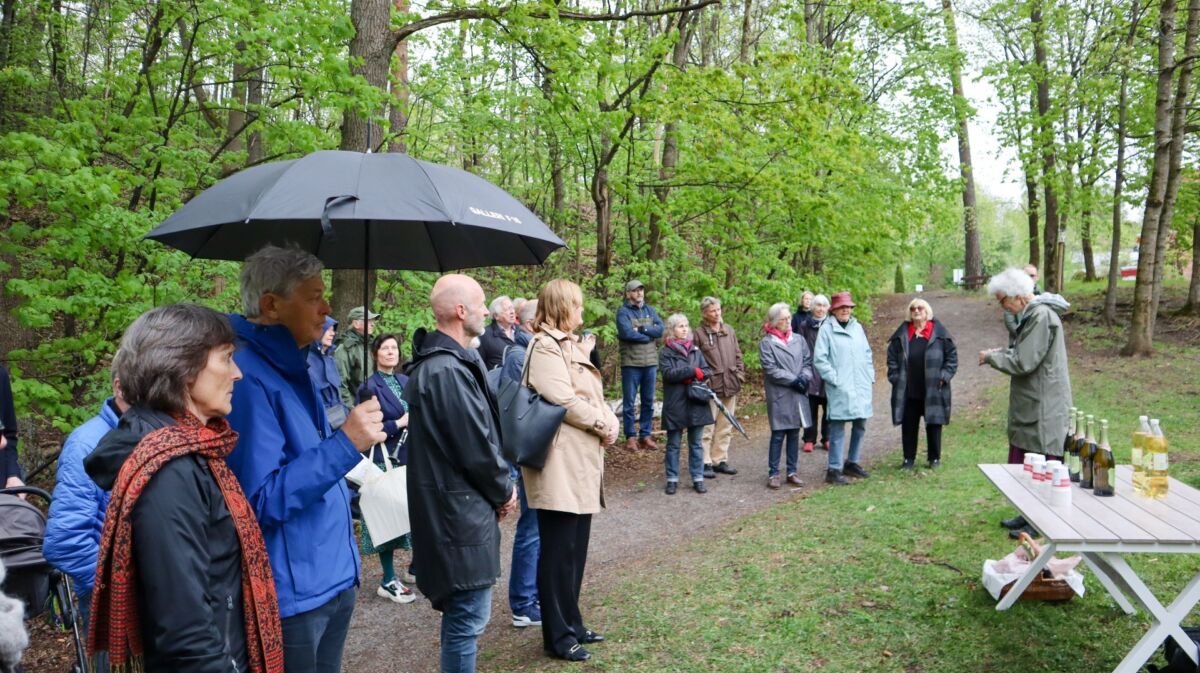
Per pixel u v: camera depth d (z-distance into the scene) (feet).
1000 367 16.94
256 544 6.22
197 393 6.16
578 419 12.43
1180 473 20.42
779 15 38.73
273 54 24.12
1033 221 70.74
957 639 12.05
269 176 8.46
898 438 30.32
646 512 23.40
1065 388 16.49
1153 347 44.96
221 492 6.01
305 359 7.73
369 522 15.51
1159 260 45.44
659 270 35.47
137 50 25.43
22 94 24.85
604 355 40.75
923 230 55.67
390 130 28.17
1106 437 11.78
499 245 11.01
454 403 9.78
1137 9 48.62
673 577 16.28
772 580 15.21
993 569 13.43
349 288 25.95
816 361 24.20
